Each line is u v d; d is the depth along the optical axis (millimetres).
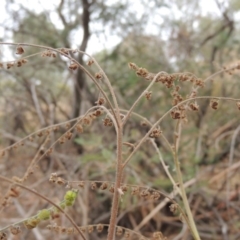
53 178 676
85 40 2369
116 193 625
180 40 2682
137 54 2559
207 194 1955
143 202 1776
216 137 2189
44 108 2867
